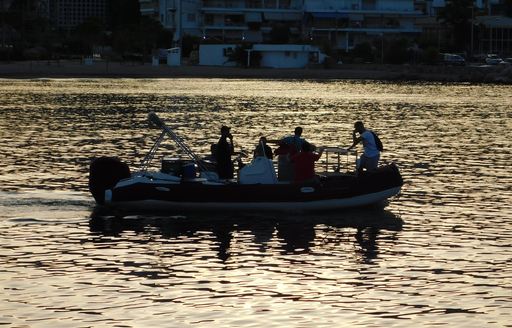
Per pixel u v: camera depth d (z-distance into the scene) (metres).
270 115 139.38
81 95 175.50
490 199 65.62
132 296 39.88
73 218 56.19
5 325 35.84
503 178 76.25
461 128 124.62
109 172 59.41
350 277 43.47
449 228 55.22
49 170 75.81
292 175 60.00
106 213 57.88
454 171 80.38
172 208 58.47
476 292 41.16
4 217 56.12
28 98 165.12
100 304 38.69
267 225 55.28
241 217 57.41
